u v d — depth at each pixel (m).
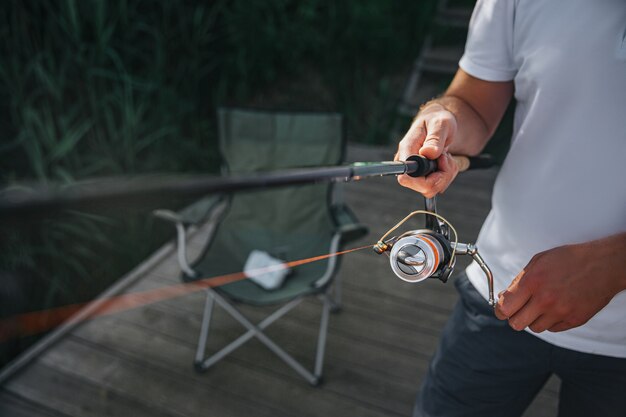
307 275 2.56
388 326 2.67
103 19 4.67
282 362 2.46
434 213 0.87
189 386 2.35
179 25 5.48
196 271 2.47
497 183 1.21
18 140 4.08
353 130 5.52
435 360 1.38
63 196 0.27
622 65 0.96
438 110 1.05
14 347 2.96
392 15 6.18
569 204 1.06
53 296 3.44
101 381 2.38
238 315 2.44
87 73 4.55
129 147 4.39
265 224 2.83
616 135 0.99
